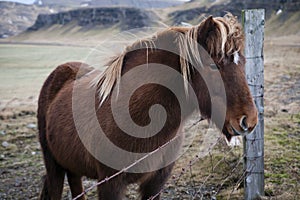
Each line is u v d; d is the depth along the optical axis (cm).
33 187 501
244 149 381
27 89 1614
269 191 386
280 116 708
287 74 1364
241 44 230
